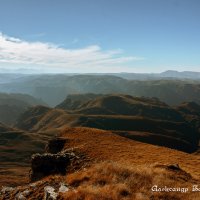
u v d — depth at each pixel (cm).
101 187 1767
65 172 3722
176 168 2583
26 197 1828
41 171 3891
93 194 1602
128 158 4041
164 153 4666
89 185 1797
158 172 2211
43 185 1931
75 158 3981
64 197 1619
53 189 1812
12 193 1978
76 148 4772
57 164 3909
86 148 4772
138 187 1816
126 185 1770
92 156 4206
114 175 1950
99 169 2095
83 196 1598
